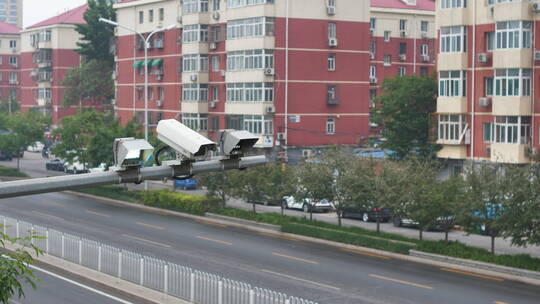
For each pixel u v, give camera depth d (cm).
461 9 4347
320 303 2198
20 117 6209
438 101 4497
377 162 3447
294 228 3547
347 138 5719
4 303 1134
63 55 9244
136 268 2470
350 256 3025
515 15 4034
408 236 3453
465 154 4400
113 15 8312
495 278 2605
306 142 5566
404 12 7506
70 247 2834
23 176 6025
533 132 4053
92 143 4984
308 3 5528
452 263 2831
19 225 3189
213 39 5991
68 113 9262
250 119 5550
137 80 6944
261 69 5434
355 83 5731
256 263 2841
